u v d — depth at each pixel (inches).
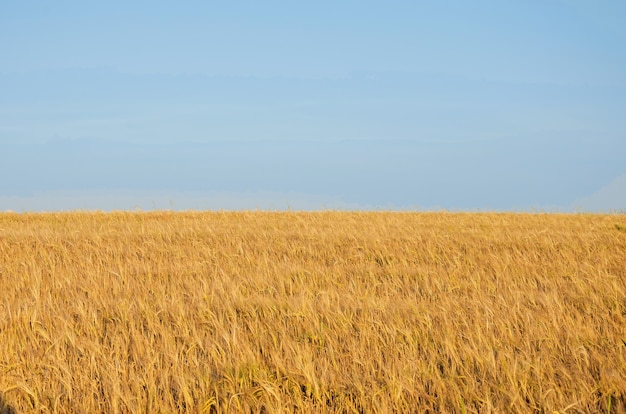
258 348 306.8
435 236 740.0
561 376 270.4
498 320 343.6
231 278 498.0
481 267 568.7
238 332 323.3
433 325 345.4
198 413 245.6
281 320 349.7
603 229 853.8
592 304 404.5
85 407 253.8
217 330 324.8
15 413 248.8
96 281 474.6
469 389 254.7
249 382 265.4
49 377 272.5
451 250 666.8
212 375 276.4
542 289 478.3
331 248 673.6
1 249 651.5
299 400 245.9
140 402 251.1
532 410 245.0
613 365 280.5
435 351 299.3
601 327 353.4
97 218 1046.4
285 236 756.0
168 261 599.5
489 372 274.4
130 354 306.2
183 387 251.8
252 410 250.2
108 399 260.1
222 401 256.1
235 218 1061.1
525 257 607.2
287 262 589.9
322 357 291.6
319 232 774.5
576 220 1003.3
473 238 744.3
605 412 244.5
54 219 1028.5
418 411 246.7
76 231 764.0
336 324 339.6
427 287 473.4
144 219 1034.1
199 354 298.4
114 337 323.6
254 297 410.6
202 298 406.9
